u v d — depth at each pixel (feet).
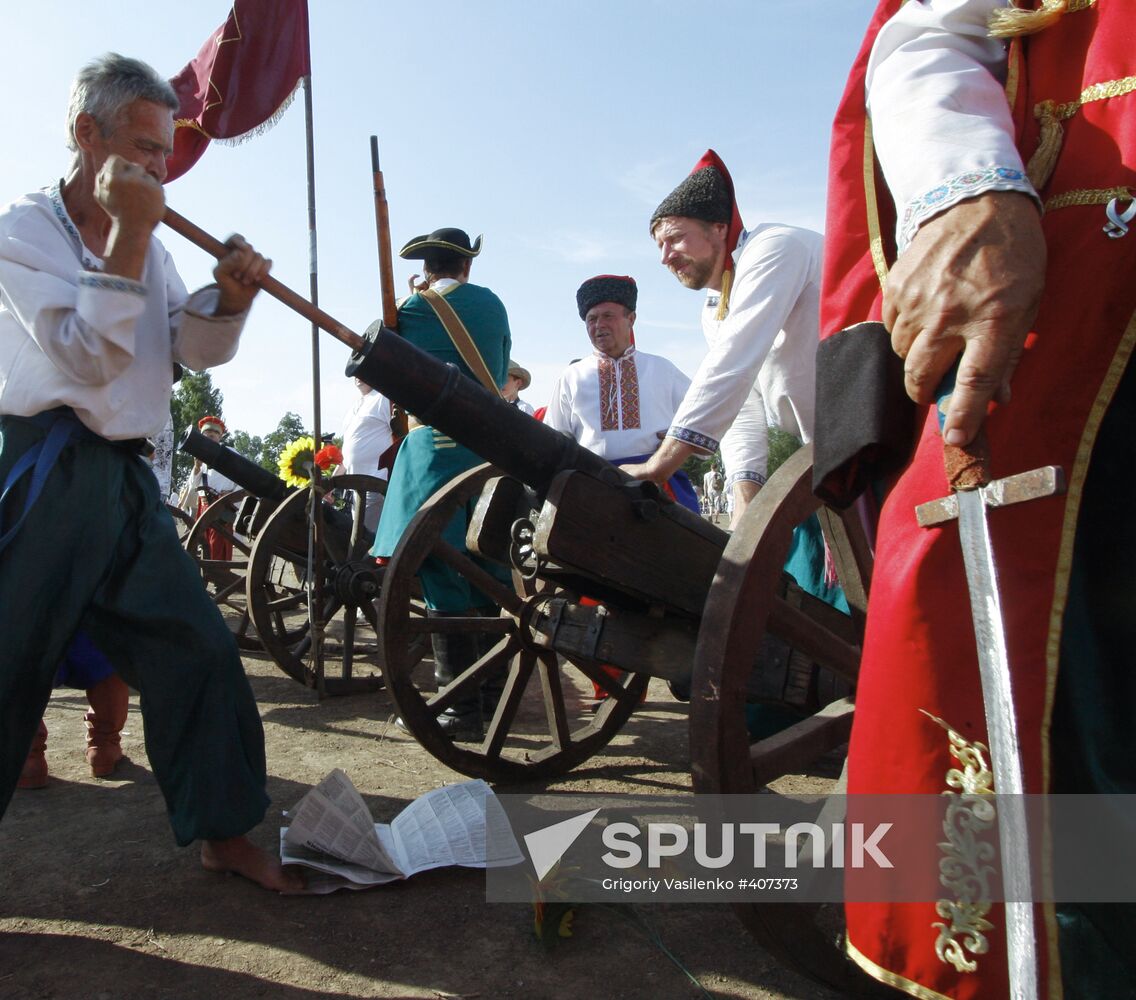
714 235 9.61
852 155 4.64
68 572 6.85
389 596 9.63
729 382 8.57
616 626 8.50
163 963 6.36
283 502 15.44
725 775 5.70
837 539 7.83
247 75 11.07
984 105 4.05
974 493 3.58
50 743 11.78
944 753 3.74
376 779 10.49
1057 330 3.97
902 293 3.79
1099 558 4.34
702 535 8.07
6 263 6.50
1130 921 4.24
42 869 7.83
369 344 7.41
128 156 6.86
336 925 6.93
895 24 4.36
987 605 3.40
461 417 7.64
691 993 6.05
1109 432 4.30
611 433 15.17
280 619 15.74
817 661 7.23
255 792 7.43
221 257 7.18
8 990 5.99
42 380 6.82
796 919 5.35
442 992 6.04
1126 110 4.03
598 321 15.23
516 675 10.41
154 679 7.15
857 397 4.27
